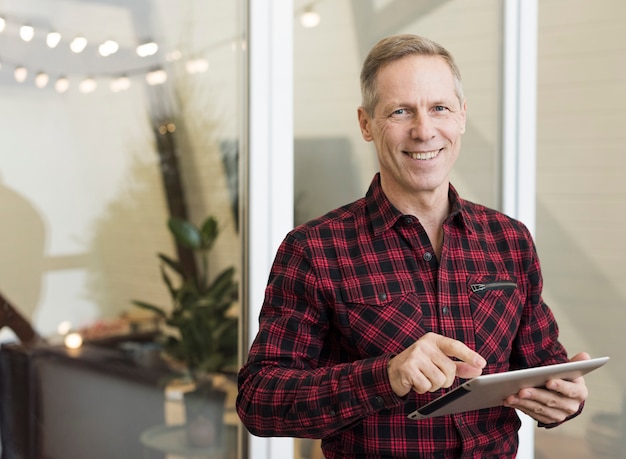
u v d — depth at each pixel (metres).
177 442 2.16
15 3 1.89
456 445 1.49
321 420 1.38
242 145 2.25
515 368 1.69
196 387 2.18
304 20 2.35
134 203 2.07
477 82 2.72
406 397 1.34
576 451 3.12
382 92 1.55
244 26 2.24
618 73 3.12
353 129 2.43
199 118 2.17
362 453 1.49
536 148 3.01
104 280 2.03
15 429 1.93
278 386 1.44
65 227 1.97
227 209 2.22
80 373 2.01
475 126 2.73
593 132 3.09
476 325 1.56
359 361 1.39
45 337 1.96
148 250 2.10
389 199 1.61
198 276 2.18
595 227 3.12
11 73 1.89
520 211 2.79
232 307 2.23
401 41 1.57
